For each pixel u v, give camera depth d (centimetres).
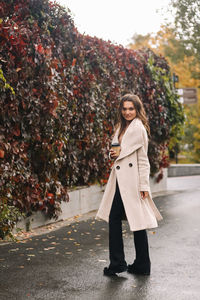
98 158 925
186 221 786
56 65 697
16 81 618
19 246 601
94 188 933
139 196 475
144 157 478
